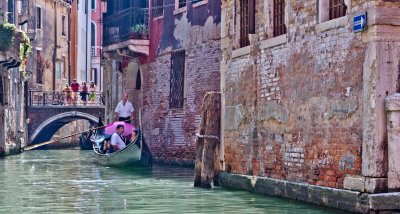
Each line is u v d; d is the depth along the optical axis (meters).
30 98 46.38
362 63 12.04
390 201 11.50
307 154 13.70
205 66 24.31
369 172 11.82
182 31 25.73
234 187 16.59
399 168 11.70
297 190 13.95
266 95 15.33
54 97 48.19
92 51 65.81
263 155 15.45
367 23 11.86
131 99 30.12
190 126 25.23
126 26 28.30
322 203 13.07
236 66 16.69
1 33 31.72
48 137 51.09
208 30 24.08
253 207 13.57
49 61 51.72
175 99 26.27
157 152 27.45
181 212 13.24
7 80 36.47
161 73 27.27
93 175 21.95
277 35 15.20
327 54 13.04
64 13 54.62
